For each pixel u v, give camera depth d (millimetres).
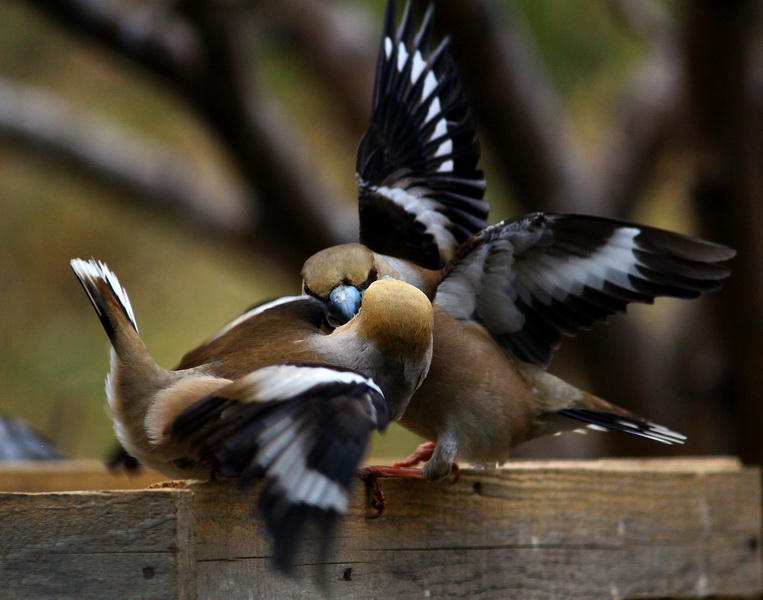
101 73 18531
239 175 15828
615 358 15695
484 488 8305
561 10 17094
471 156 9789
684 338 15914
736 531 10297
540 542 8688
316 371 5879
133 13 14250
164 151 17891
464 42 14336
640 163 17094
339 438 5582
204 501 6430
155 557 6223
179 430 5797
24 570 6289
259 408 5602
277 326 7465
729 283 14383
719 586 10109
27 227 18094
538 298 8922
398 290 6844
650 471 9617
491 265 8789
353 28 17047
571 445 17078
